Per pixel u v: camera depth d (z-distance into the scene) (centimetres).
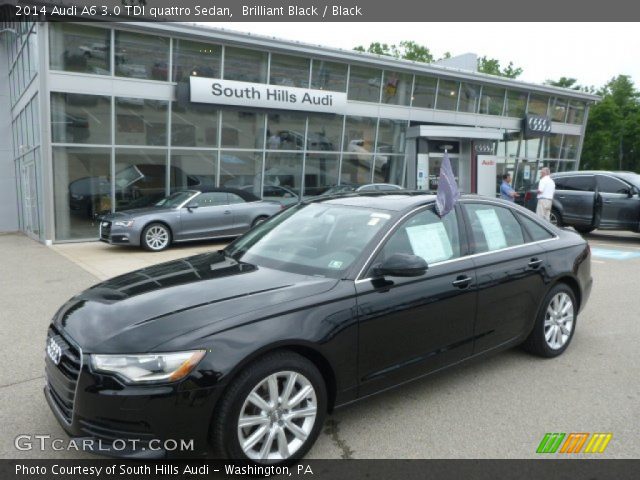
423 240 383
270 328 289
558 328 479
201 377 265
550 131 2673
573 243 497
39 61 1291
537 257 451
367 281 339
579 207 1341
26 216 1642
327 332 308
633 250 1173
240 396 276
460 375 438
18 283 820
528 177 2681
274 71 1723
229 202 1289
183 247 1243
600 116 5466
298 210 441
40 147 1330
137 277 364
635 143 5381
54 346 298
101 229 1194
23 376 432
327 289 324
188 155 1579
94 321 294
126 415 261
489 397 395
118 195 1459
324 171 1900
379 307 335
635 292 750
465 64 2872
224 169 1656
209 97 1548
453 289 377
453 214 411
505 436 339
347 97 1919
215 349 272
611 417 365
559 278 467
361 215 392
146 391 260
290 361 294
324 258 361
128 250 1191
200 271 363
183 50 1532
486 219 435
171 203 1260
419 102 2153
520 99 2553
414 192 449
